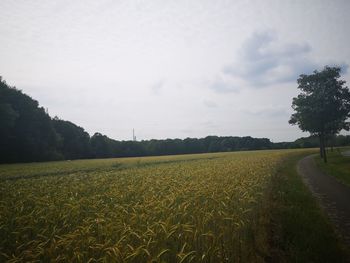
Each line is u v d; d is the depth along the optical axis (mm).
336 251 5664
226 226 5465
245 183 9344
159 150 108000
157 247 4266
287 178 17547
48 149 62188
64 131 79625
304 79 33469
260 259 5379
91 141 88125
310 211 8977
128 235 4285
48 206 6445
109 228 4508
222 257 4648
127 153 95625
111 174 14984
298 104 34000
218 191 7961
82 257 3869
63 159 65375
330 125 33312
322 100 31984
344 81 32031
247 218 6613
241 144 124125
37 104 66438
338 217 8555
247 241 5785
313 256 5488
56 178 14555
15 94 57562
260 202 8938
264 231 6824
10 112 49250
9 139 52938
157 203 6016
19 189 10047
